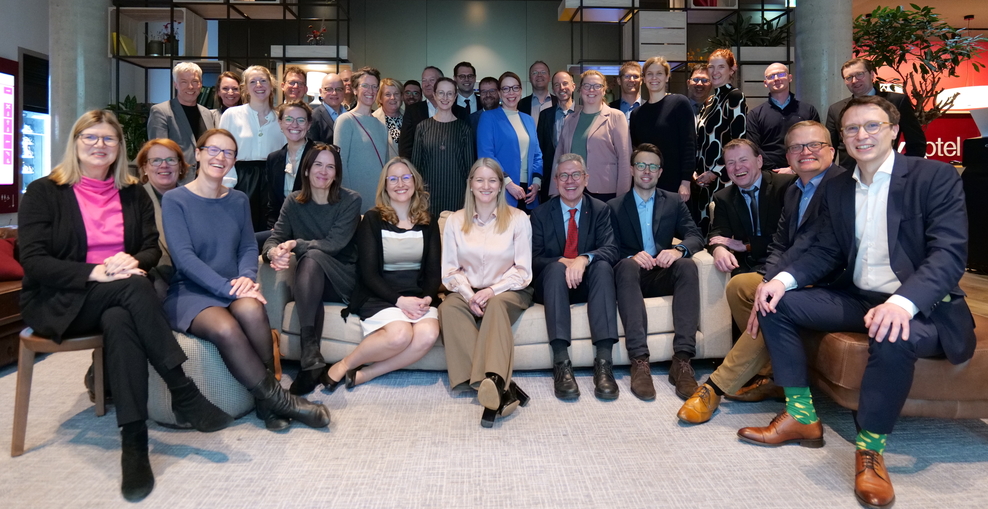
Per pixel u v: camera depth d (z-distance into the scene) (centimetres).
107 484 169
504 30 773
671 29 581
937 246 170
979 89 495
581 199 283
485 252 257
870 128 180
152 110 339
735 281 242
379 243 263
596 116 335
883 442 166
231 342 200
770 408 226
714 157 352
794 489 166
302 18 613
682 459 185
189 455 187
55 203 198
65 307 185
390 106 388
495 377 215
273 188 321
